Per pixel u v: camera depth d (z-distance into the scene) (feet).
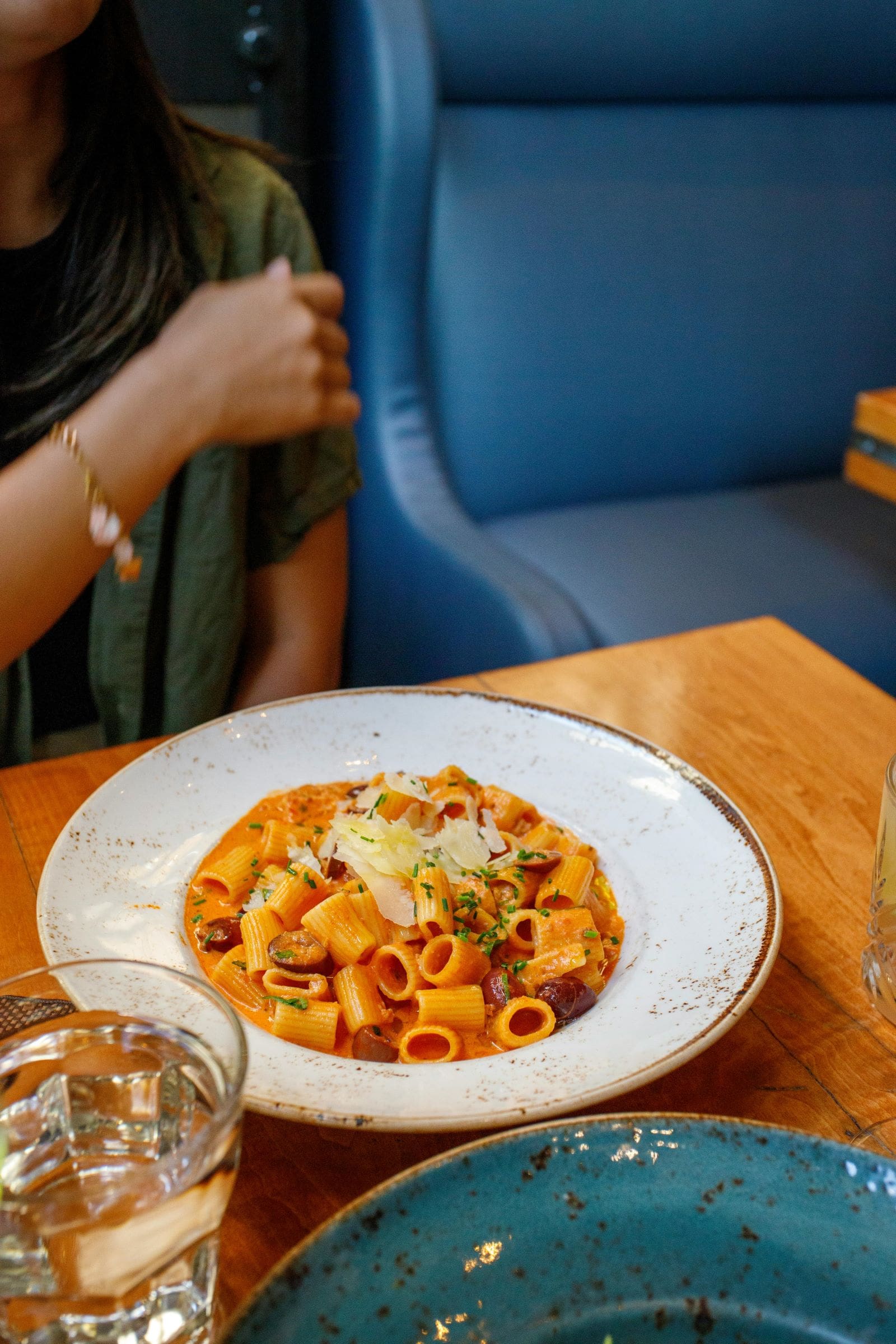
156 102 4.37
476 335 7.80
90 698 5.26
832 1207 1.73
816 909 2.87
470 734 3.37
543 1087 2.07
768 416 8.91
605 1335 1.61
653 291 8.25
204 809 3.04
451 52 7.30
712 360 8.56
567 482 8.34
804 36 8.23
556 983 2.44
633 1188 1.74
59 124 4.28
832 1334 1.62
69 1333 1.55
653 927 2.68
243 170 5.26
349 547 8.36
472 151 7.60
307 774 3.24
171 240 4.44
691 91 8.20
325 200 7.97
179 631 5.05
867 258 8.98
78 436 3.57
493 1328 1.59
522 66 7.55
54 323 4.48
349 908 2.64
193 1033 1.74
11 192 4.34
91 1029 1.77
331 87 7.52
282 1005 2.39
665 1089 2.30
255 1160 2.14
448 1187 1.71
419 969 2.58
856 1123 2.22
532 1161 1.76
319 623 5.59
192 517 4.89
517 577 6.66
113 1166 1.72
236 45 7.52
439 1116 1.94
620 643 6.71
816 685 3.99
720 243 8.41
